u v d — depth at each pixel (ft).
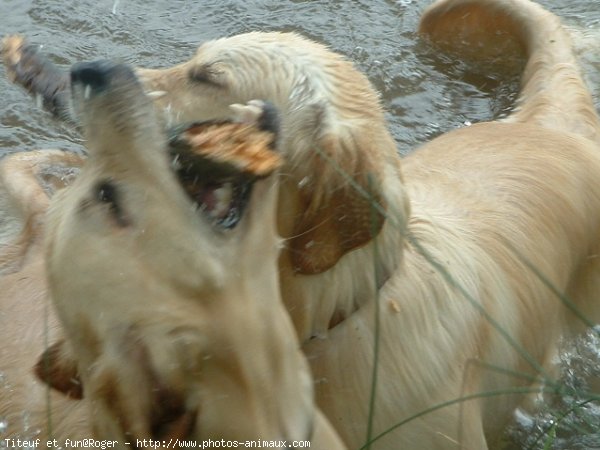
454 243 18.38
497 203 20.17
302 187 15.30
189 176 11.28
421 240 17.79
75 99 10.85
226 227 11.27
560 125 23.72
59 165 22.84
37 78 16.12
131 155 10.73
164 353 11.01
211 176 11.19
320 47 16.38
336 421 16.66
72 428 15.80
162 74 16.55
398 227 15.62
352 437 16.72
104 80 10.56
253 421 11.68
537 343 20.06
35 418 16.42
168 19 31.63
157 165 10.80
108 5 31.99
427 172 20.92
